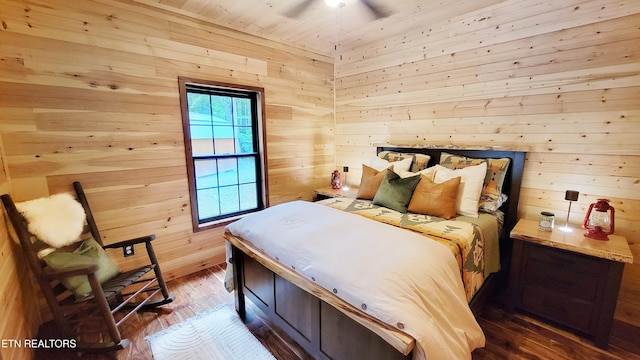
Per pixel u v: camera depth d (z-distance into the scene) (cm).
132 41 230
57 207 197
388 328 110
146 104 241
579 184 223
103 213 229
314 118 385
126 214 240
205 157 295
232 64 294
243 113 325
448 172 249
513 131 253
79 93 210
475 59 269
